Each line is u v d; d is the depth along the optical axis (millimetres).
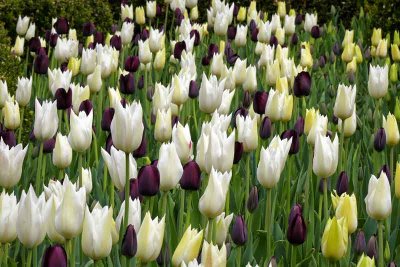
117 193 5535
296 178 6176
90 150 6637
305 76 6492
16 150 4242
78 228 3609
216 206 3910
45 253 3355
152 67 9680
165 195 4312
